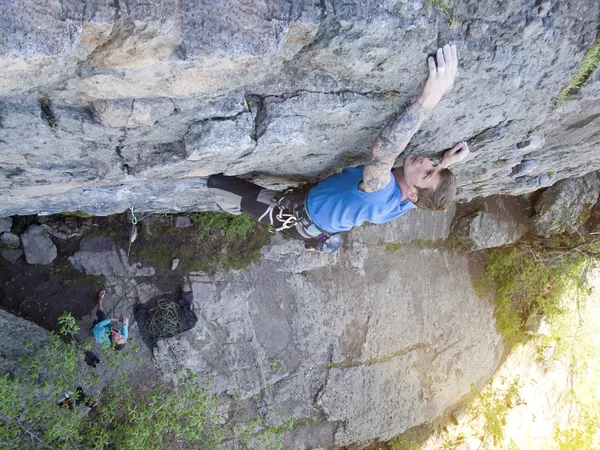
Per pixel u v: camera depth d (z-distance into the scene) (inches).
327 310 274.5
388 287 293.3
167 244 230.8
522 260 333.1
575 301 366.9
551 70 118.7
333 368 283.3
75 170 121.8
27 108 91.7
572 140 169.9
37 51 75.0
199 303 238.4
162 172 128.1
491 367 362.9
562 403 410.3
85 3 74.6
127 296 224.7
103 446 184.9
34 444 172.4
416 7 93.1
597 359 410.3
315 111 112.0
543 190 311.3
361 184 127.9
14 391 162.4
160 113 100.1
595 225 312.7
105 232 219.9
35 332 197.9
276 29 86.7
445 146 149.7
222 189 149.3
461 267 323.3
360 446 315.3
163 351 231.8
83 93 91.0
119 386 204.7
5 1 71.1
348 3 88.9
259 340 256.5
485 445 364.2
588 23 108.0
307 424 285.9
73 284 215.3
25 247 206.5
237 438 259.4
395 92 113.3
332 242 151.4
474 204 305.6
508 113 136.2
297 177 162.6
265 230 250.7
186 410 195.5
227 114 106.0
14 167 116.0
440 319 320.8
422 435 343.9
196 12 81.1
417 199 130.0
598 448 411.2
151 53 83.0
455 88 117.7
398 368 308.3
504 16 101.4
